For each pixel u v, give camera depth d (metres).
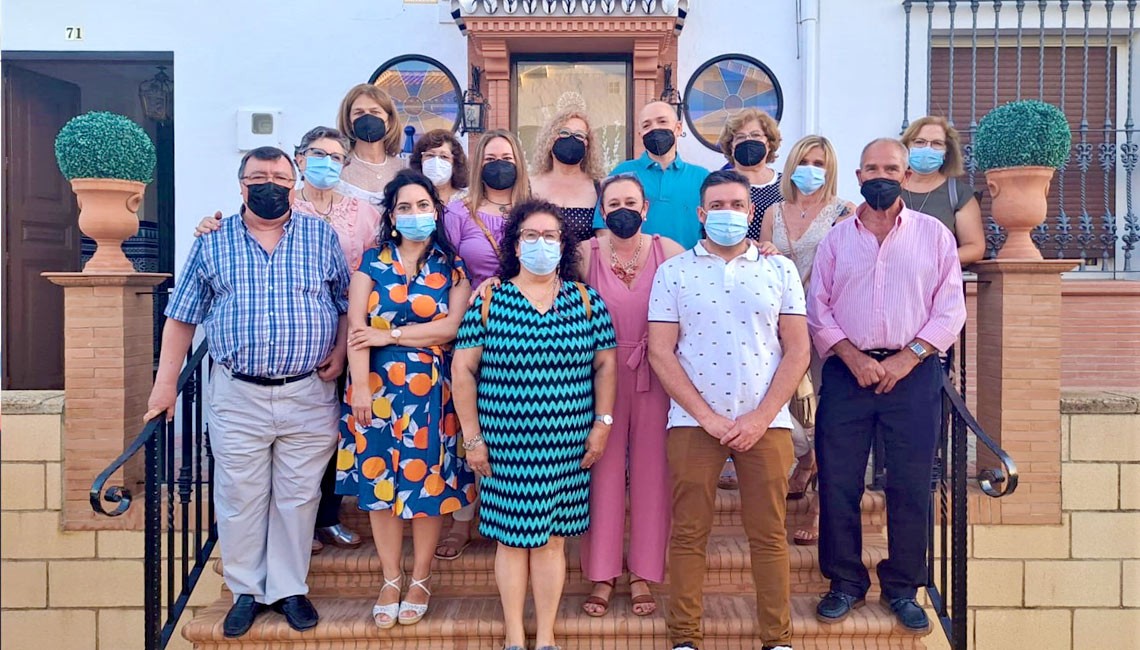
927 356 2.99
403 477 2.93
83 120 3.70
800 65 5.28
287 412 2.97
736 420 2.81
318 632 3.06
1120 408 3.81
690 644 2.91
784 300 2.90
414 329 2.93
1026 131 3.65
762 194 3.65
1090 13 5.16
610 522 3.07
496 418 2.86
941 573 3.34
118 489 3.09
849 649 3.07
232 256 2.95
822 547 3.15
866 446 3.07
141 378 4.01
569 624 3.07
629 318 3.05
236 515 3.03
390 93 5.34
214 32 5.30
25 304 5.63
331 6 5.30
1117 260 5.21
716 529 3.64
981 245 3.62
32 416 3.85
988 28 5.20
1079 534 3.84
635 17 4.86
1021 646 3.87
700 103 5.34
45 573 3.88
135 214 3.85
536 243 2.79
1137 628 3.85
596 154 3.43
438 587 3.37
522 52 5.33
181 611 3.29
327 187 3.23
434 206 3.02
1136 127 5.19
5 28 5.27
